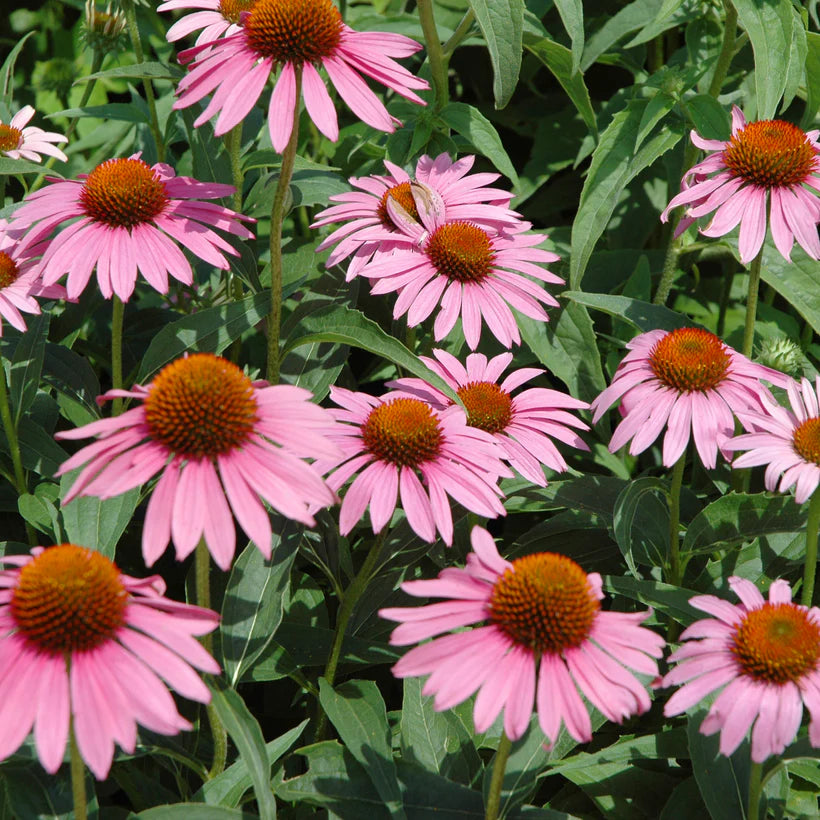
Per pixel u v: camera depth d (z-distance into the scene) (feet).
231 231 5.15
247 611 5.05
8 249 5.24
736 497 5.20
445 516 4.99
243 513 4.73
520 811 4.96
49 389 5.53
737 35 5.75
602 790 5.12
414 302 5.26
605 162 5.51
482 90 6.26
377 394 5.84
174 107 5.03
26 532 5.41
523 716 4.70
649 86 5.57
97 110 5.65
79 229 5.09
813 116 5.63
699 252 5.83
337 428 5.08
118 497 5.05
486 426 5.19
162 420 4.75
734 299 6.01
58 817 4.89
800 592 5.30
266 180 5.56
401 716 5.13
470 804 4.97
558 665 4.75
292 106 5.01
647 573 5.38
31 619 4.66
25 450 5.29
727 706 4.82
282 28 4.99
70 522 5.03
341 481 5.01
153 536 4.71
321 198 5.52
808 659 4.83
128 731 4.63
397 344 5.12
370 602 5.29
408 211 5.34
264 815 4.80
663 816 5.06
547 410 5.24
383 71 5.07
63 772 4.92
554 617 4.74
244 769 4.95
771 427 5.06
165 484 4.74
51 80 6.92
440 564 5.29
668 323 5.38
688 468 5.68
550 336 5.52
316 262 5.55
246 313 5.20
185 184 5.18
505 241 5.39
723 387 5.14
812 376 5.42
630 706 4.73
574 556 5.40
